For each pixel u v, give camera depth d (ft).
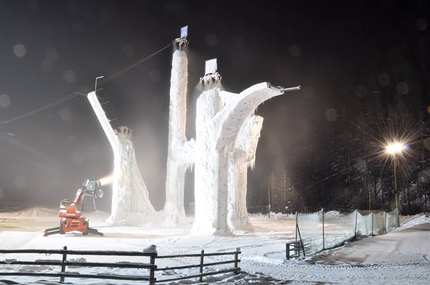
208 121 91.66
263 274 40.52
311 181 244.22
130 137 123.75
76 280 32.91
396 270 45.09
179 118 121.49
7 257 53.72
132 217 117.29
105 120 121.80
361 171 220.64
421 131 212.84
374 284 36.19
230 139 89.04
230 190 104.94
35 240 72.08
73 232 84.74
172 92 122.93
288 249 52.60
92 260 52.01
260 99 82.79
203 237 82.33
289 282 37.14
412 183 200.03
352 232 81.46
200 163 90.79
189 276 35.04
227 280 36.32
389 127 225.56
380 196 208.03
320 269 45.91
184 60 123.95
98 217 156.25
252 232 98.32
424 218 124.88
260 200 260.21
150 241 74.49
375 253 58.49
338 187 230.07
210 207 87.86
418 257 55.01
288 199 235.81
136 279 29.86
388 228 100.53
